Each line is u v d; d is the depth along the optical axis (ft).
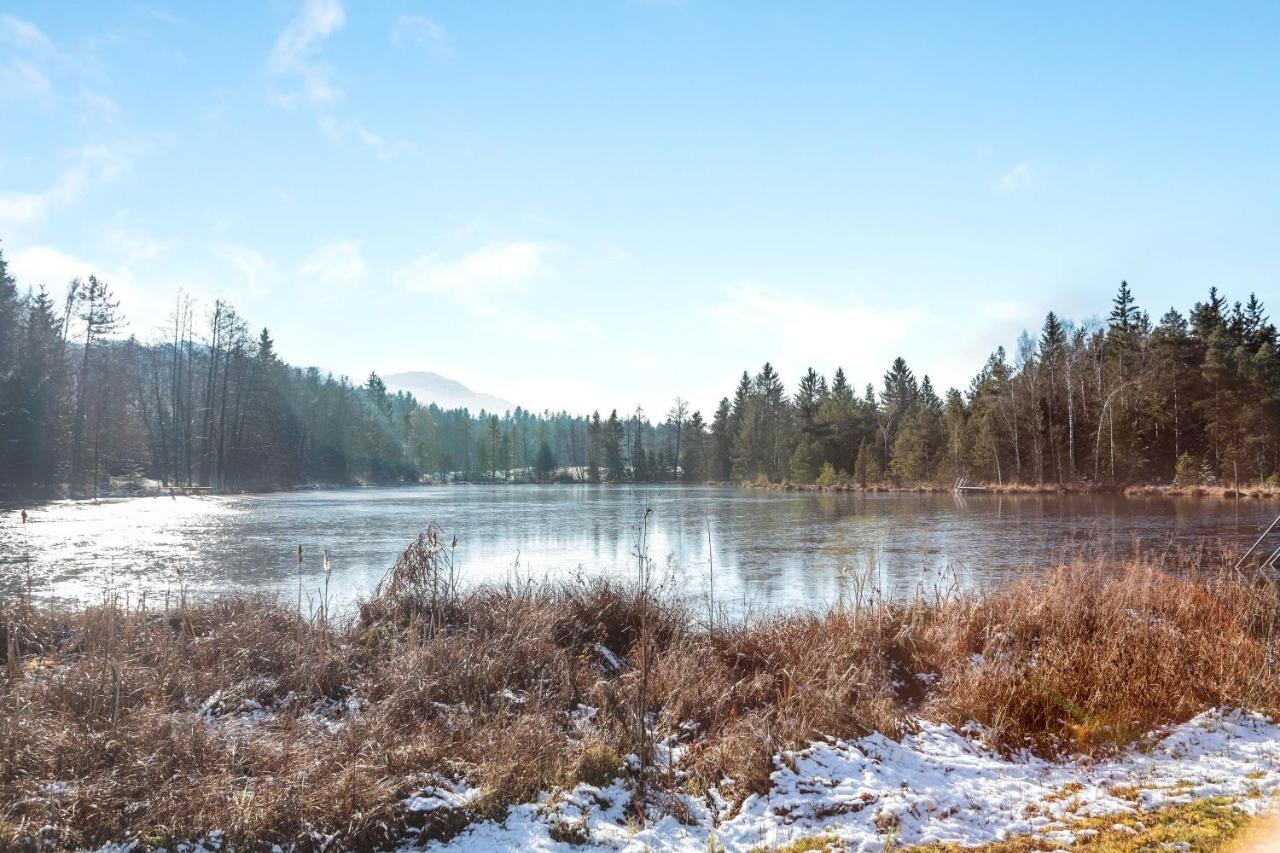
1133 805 18.19
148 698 22.70
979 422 217.97
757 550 76.38
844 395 298.76
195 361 227.81
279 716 22.34
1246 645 28.76
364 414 342.85
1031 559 65.72
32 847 15.44
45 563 64.54
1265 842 15.93
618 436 400.88
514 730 20.72
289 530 96.68
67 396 180.96
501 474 456.86
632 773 19.42
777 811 17.71
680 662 26.73
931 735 23.07
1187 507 132.46
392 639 27.76
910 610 34.22
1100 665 26.05
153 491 189.57
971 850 16.03
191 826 16.33
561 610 32.32
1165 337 204.64
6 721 19.62
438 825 16.70
